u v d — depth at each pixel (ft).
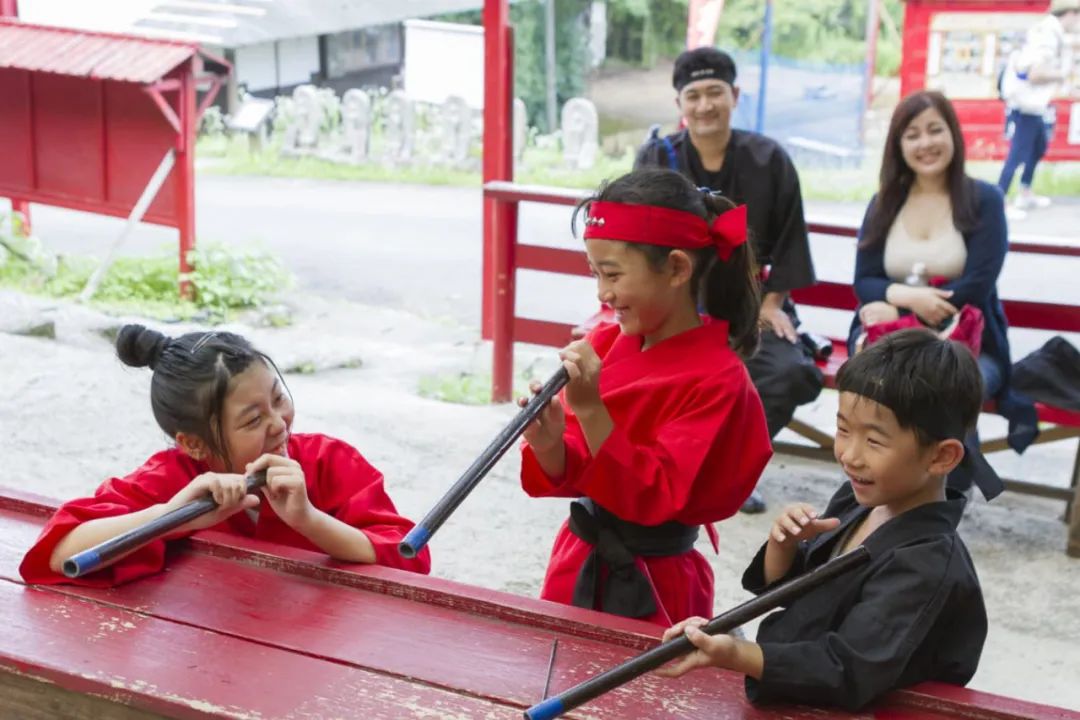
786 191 16.14
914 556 6.30
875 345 6.70
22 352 21.13
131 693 6.12
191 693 6.11
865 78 50.49
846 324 28.91
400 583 7.16
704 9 46.55
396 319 28.14
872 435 6.49
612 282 8.16
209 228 37.96
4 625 6.73
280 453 8.13
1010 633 13.64
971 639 6.49
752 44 52.26
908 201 16.35
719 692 6.29
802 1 51.29
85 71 24.91
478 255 35.73
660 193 8.04
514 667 6.45
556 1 56.75
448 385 21.84
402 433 18.94
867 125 50.83
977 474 13.50
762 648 6.00
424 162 49.49
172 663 6.39
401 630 6.79
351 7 31.07
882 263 16.58
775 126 51.60
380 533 7.92
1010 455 20.18
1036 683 12.54
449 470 17.51
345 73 60.54
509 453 18.42
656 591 8.76
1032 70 39.96
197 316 25.84
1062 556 15.76
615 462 7.74
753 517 16.61
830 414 21.70
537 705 5.72
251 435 7.89
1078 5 42.68
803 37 51.65
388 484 16.81
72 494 15.71
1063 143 44.29
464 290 31.68
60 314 22.75
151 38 25.80
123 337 8.26
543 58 57.21
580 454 7.91
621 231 8.02
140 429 18.20
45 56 25.57
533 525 15.88
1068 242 16.89
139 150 26.20
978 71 44.24
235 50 55.83
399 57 61.77
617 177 8.36
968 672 6.53
